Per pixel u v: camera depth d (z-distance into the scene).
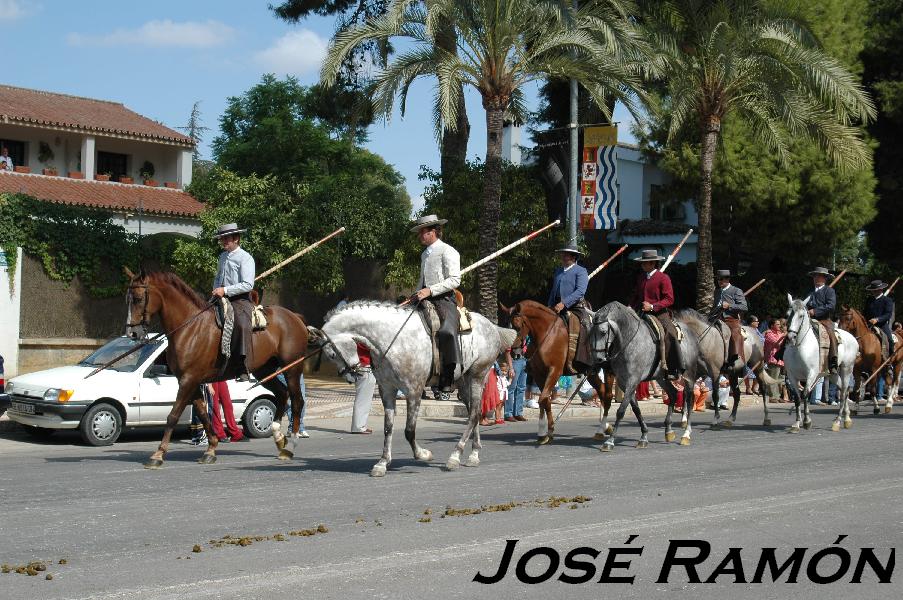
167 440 11.98
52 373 14.94
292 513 8.83
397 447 14.26
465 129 29.09
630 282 37.72
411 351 11.10
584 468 12.00
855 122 33.41
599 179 22.39
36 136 38.56
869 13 34.84
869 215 31.03
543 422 14.60
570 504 9.45
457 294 11.94
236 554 7.25
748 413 21.80
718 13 24.20
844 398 17.94
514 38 21.11
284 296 29.58
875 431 17.34
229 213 25.83
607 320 13.69
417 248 27.03
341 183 28.88
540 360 14.60
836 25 31.06
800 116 24.61
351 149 46.72
